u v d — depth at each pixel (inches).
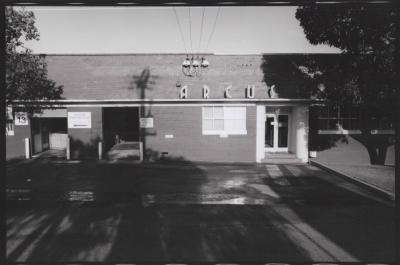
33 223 335.0
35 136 839.1
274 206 403.2
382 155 758.5
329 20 551.5
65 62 782.5
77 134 775.7
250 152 767.7
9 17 483.5
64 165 705.6
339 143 761.0
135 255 256.8
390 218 357.7
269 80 772.6
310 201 428.8
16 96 553.9
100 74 782.5
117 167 686.5
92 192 473.7
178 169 669.3
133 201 424.2
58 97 684.7
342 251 268.2
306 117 756.6
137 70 781.3
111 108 871.7
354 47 556.7
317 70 652.7
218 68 779.4
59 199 433.7
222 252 264.5
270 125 815.7
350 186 519.2
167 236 299.6
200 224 334.3
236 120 768.3
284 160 753.6
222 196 453.1
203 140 767.7
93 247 272.8
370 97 570.3
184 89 761.6
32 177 582.9
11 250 265.3
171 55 783.7
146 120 767.1
